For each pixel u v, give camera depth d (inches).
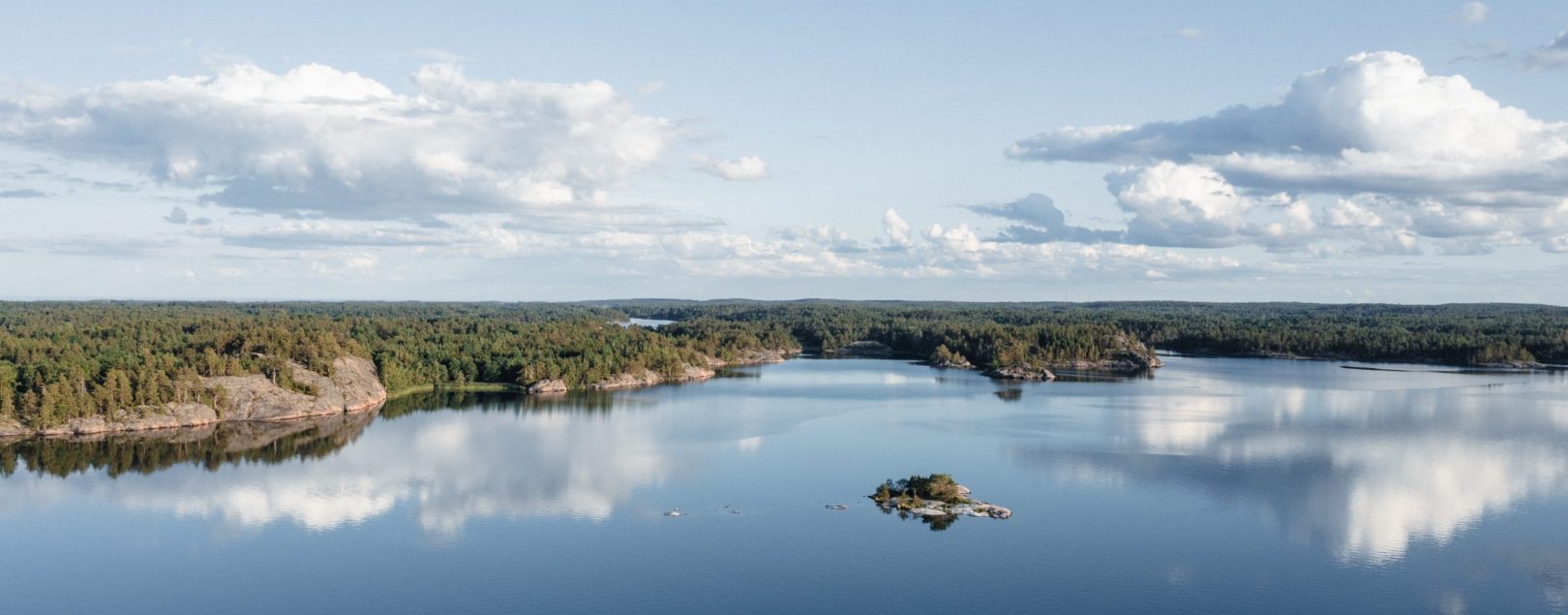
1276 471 7219.5
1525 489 6697.8
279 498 6382.9
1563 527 5841.5
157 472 7096.5
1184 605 4714.6
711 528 5782.5
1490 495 6545.3
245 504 6250.0
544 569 5123.0
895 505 6215.6
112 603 4724.4
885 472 7145.7
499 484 6742.1
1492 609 4677.7
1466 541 5580.7
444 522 5880.9
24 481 6801.2
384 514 6028.5
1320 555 5349.4
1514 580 5012.3
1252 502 6353.3
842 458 7608.3
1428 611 4655.5
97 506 6200.8
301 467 7253.9
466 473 7066.9
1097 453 7829.7
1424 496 6515.8
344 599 4773.6
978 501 6328.7
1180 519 5964.6
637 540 5551.2
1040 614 4616.1
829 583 4955.7
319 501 6318.9
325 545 5472.4
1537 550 5433.1
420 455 7677.2
